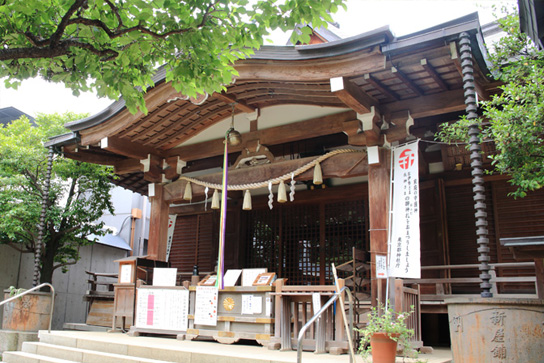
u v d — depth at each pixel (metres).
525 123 4.95
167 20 4.31
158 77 7.88
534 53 5.79
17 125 11.98
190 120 9.22
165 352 6.13
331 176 7.94
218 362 5.63
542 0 4.65
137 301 8.27
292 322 7.68
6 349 8.52
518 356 4.17
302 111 8.44
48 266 11.10
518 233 8.14
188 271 12.02
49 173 9.84
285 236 10.74
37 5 4.02
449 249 8.66
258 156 8.77
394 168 6.88
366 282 7.75
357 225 9.83
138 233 16.02
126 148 9.41
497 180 8.47
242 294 7.16
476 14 5.21
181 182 9.79
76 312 13.31
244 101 8.57
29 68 4.67
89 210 11.59
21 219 10.44
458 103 6.78
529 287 7.79
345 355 5.82
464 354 4.43
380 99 7.20
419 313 6.68
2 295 11.48
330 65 6.30
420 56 5.79
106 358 6.38
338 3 4.25
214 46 4.52
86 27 4.49
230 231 11.41
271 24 4.39
